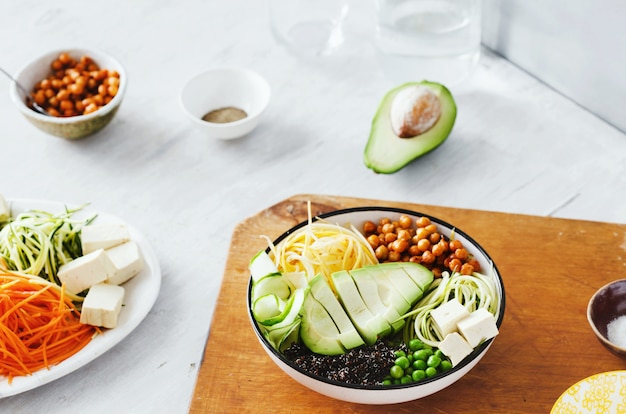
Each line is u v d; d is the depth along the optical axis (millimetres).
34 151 997
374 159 923
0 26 1145
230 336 803
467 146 971
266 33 1115
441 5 996
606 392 740
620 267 839
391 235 812
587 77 977
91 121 966
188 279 875
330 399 768
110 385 805
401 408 761
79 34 1129
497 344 793
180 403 794
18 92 981
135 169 974
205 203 938
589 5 929
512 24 1027
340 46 1092
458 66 1027
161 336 834
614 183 932
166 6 1162
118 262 834
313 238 795
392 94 944
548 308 814
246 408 763
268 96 987
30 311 798
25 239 851
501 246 856
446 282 779
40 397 797
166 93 1051
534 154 961
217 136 977
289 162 971
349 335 748
